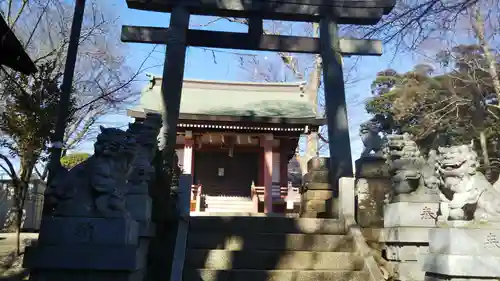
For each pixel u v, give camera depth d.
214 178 26.61
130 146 5.31
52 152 6.47
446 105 16.92
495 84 13.70
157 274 6.48
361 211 8.52
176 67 9.84
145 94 24.77
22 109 9.71
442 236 5.21
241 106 25.06
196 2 10.41
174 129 9.33
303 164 30.36
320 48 10.88
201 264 6.93
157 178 7.12
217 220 7.98
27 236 13.71
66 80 6.95
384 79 23.62
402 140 7.62
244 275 6.59
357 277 6.68
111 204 5.05
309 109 25.00
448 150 5.46
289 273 6.62
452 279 4.98
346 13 10.74
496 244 4.96
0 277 8.77
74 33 7.22
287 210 24.23
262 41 10.78
